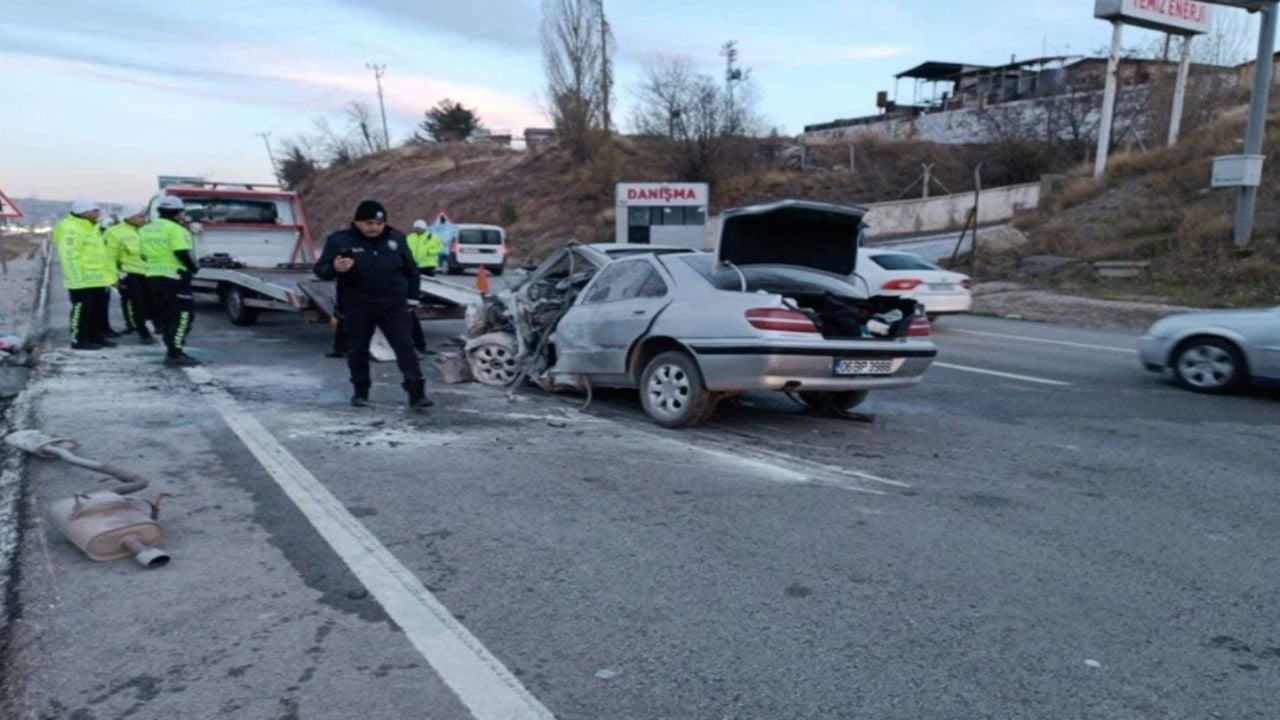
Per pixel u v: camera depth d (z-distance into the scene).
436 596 3.88
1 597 3.82
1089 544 4.67
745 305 6.57
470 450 6.36
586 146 45.78
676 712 3.01
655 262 7.48
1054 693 3.16
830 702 3.08
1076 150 40.03
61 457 5.45
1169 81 33.25
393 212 52.38
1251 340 8.88
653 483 5.61
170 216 9.93
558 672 3.26
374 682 3.16
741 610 3.79
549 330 8.49
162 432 6.71
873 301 7.27
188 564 4.18
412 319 10.98
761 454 6.39
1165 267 19.91
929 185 41.22
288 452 6.19
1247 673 3.33
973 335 14.50
